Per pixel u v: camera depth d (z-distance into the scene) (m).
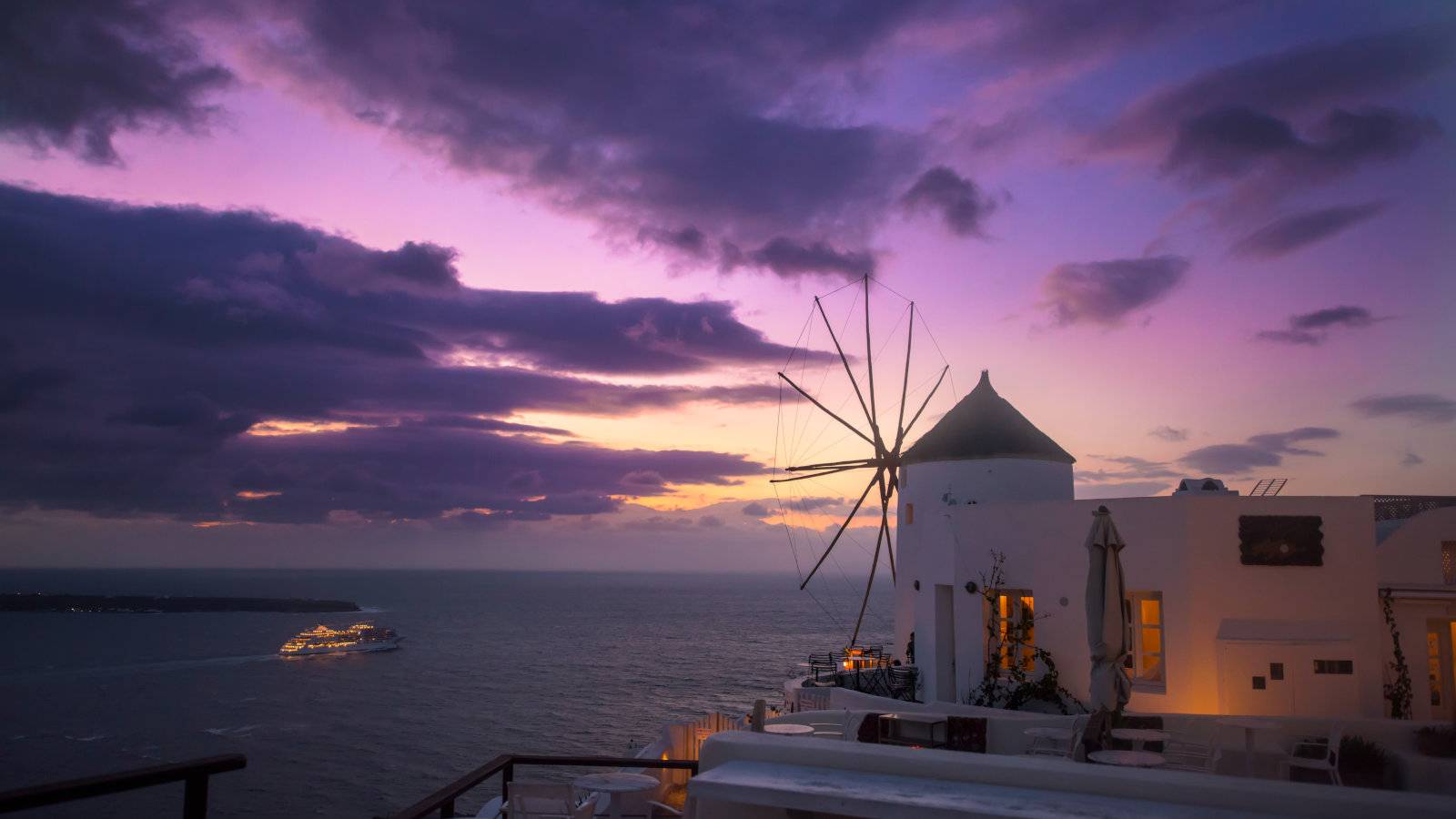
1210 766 13.93
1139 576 19.25
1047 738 15.80
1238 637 17.88
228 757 5.00
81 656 173.62
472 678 142.00
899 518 30.27
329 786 78.25
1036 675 21.00
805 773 6.07
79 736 98.81
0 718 108.38
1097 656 14.30
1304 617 18.25
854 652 31.38
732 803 6.49
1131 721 15.24
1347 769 14.66
